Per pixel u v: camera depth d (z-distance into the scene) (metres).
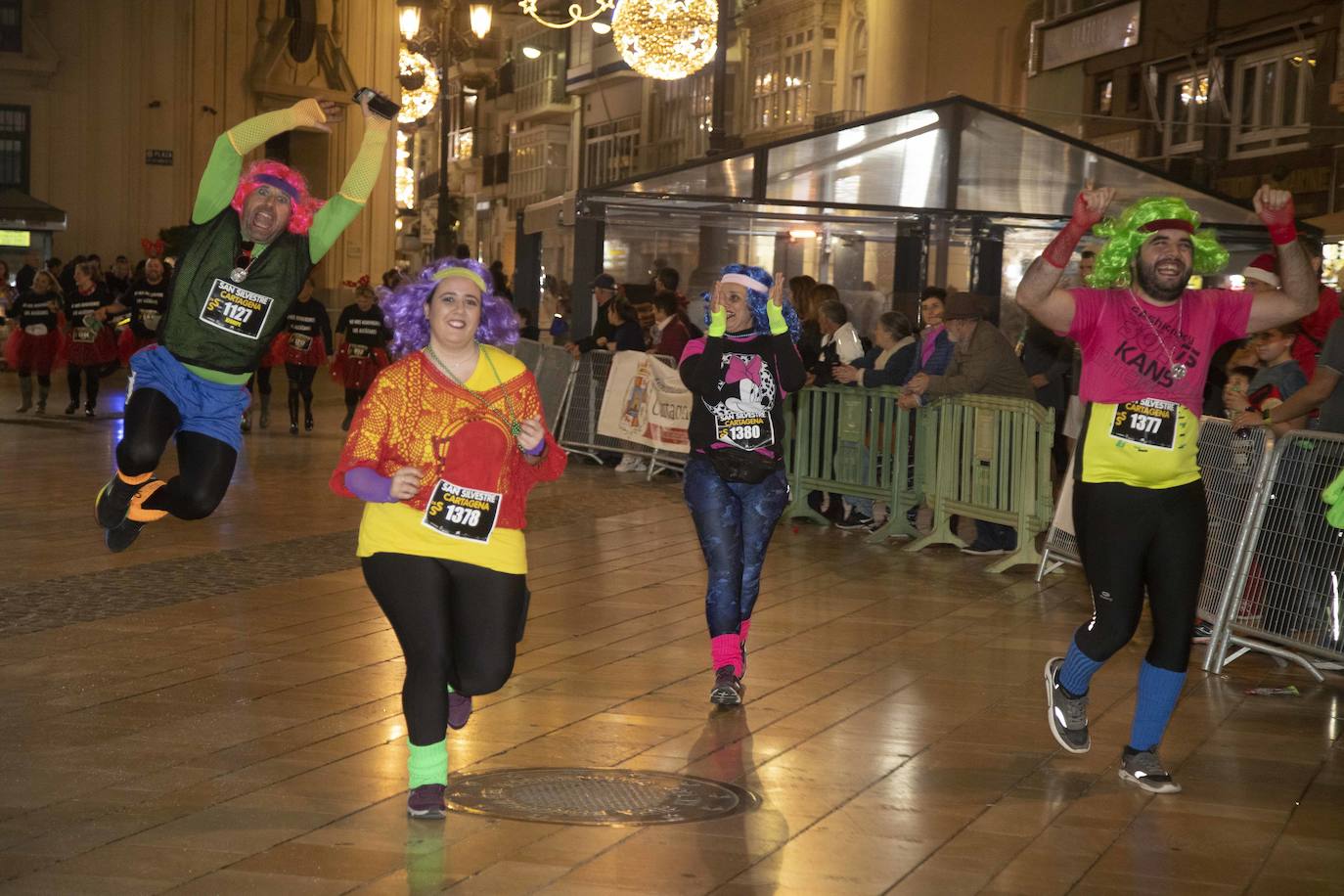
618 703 6.33
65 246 34.41
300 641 7.29
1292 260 5.32
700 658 7.21
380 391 4.73
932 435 10.96
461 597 4.78
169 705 6.07
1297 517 7.21
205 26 34.81
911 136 16.42
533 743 5.69
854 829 4.78
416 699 4.70
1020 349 13.99
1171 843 4.73
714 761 5.51
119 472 5.92
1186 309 5.33
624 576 9.47
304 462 15.41
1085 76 27.78
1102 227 5.48
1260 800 5.23
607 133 54.97
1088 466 5.38
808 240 17.56
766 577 9.62
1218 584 7.78
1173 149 25.27
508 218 64.69
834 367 11.38
